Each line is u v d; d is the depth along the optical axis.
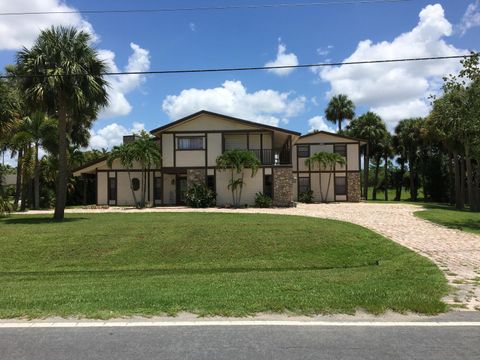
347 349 4.75
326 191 37.88
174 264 13.08
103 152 46.50
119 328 5.46
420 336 5.18
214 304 6.44
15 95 22.36
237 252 14.02
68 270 12.49
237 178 29.77
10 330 5.43
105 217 21.48
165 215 22.08
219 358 4.51
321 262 13.02
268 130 30.33
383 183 64.25
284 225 17.33
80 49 19.58
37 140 30.20
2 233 16.38
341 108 52.38
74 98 19.30
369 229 16.92
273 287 7.70
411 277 8.62
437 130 30.44
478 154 26.09
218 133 30.52
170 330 5.38
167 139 30.84
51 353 4.68
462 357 4.54
